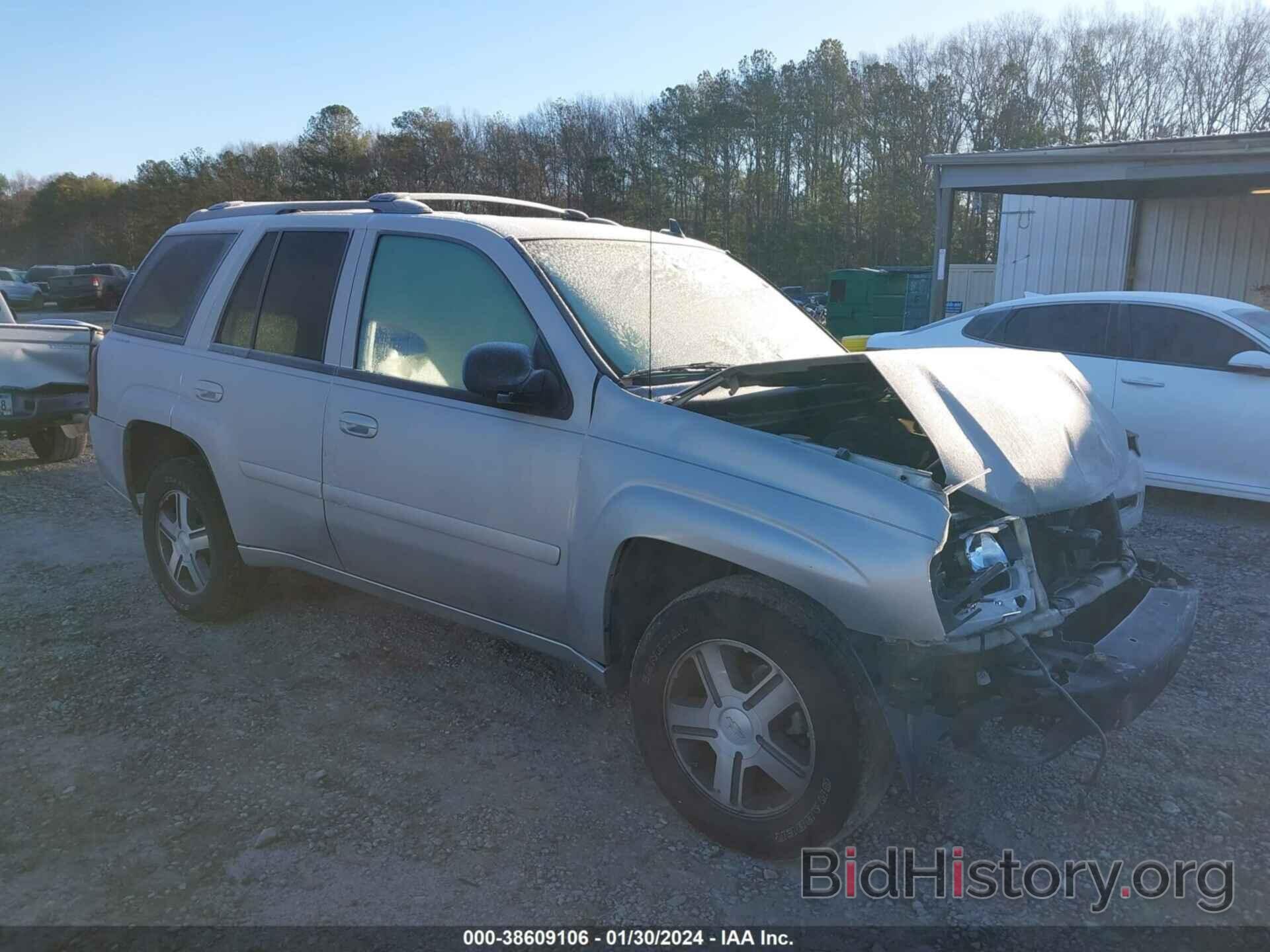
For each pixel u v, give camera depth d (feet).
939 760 11.26
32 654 14.05
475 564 11.26
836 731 8.44
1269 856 9.53
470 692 13.00
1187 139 36.91
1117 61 213.46
